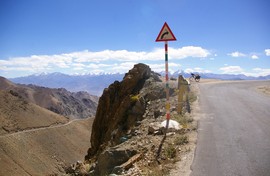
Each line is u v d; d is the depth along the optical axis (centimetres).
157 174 810
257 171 802
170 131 1234
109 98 3098
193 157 927
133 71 3103
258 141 1077
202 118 1495
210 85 3406
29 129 13925
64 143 13462
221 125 1341
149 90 2509
